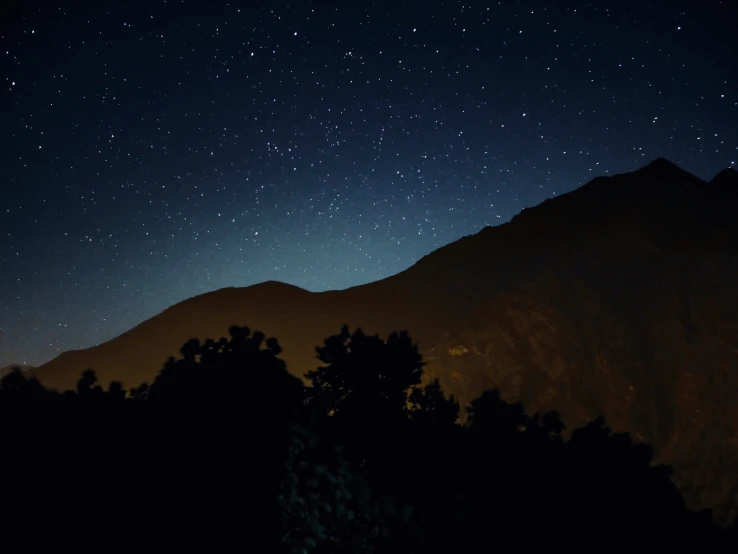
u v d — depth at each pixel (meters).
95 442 3.03
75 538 2.75
